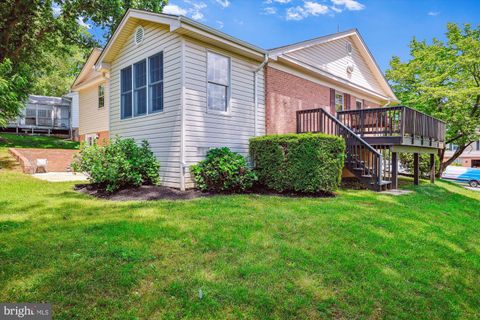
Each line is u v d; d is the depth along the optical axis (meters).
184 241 3.83
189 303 2.57
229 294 2.72
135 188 7.37
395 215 5.69
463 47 16.28
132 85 9.31
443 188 11.20
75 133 23.19
